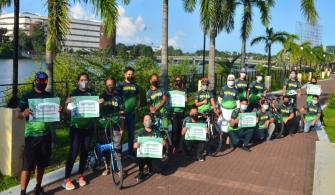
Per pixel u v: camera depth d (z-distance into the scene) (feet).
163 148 27.14
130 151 30.99
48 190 23.43
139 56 66.59
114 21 31.94
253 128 35.40
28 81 48.49
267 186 26.18
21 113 21.30
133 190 24.21
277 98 45.21
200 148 31.32
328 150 36.04
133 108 30.71
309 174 29.22
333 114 61.05
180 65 84.38
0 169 25.18
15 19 28.55
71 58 50.26
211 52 62.28
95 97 23.93
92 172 26.84
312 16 52.08
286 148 37.24
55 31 29.45
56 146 33.32
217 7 54.08
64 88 46.83
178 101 33.22
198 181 26.45
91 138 24.52
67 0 29.71
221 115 36.17
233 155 33.60
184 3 64.69
